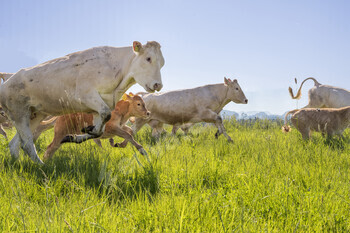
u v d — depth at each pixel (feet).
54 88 19.21
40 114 21.50
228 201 11.61
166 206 11.01
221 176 15.60
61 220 9.16
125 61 19.92
